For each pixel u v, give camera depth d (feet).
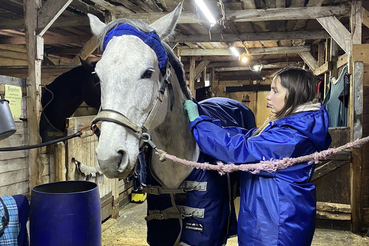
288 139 3.80
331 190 10.84
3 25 13.33
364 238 10.00
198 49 22.17
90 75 9.77
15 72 11.13
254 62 26.50
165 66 3.79
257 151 3.87
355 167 10.38
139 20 3.96
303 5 12.00
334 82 14.03
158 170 4.53
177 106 4.39
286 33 16.70
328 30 11.53
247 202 4.18
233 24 15.21
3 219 4.50
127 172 3.40
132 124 3.40
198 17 12.58
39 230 4.40
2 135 4.93
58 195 4.38
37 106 7.81
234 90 29.81
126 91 3.40
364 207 10.35
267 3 11.82
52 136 9.11
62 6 8.05
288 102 4.05
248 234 4.10
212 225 4.42
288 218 3.80
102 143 3.25
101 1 11.28
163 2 11.60
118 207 11.48
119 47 3.52
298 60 26.07
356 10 10.94
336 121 13.30
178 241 4.53
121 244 9.09
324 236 10.13
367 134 10.58
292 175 3.91
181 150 4.44
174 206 4.51
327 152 3.63
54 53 20.89
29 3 8.11
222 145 3.96
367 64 10.40
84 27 15.10
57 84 9.89
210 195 4.48
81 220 4.47
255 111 29.45
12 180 7.31
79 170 8.73
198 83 27.32
